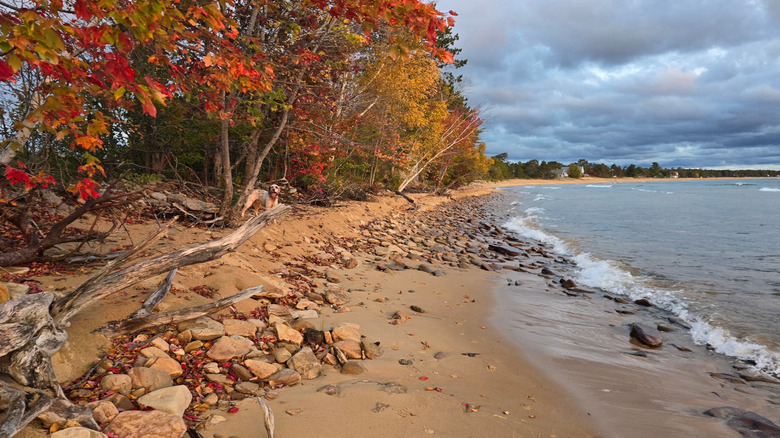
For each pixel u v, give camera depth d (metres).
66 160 10.95
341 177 22.08
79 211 5.73
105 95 3.30
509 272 11.88
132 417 3.03
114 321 4.25
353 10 3.12
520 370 5.33
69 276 5.31
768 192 57.19
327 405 3.88
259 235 9.91
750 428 4.14
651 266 12.29
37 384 2.86
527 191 72.38
